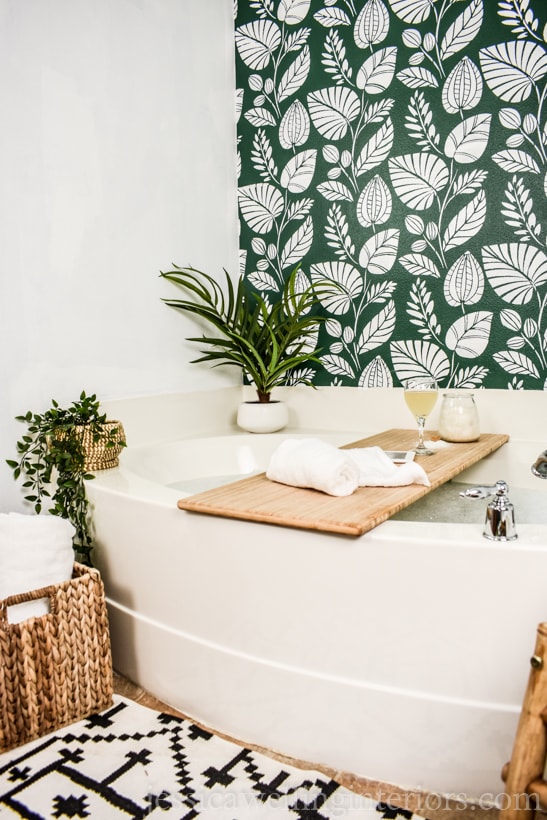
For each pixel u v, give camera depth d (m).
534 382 2.11
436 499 1.91
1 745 1.28
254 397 2.62
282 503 1.31
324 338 2.46
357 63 2.29
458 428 1.97
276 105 2.48
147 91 2.15
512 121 2.05
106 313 2.02
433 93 2.17
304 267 2.48
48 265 1.83
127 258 2.09
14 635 1.30
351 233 2.37
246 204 2.60
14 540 1.41
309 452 1.44
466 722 1.15
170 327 2.28
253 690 1.34
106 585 1.64
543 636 0.93
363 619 1.20
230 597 1.35
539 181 2.03
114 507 1.57
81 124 1.91
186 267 2.34
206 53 2.41
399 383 2.33
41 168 1.79
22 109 1.73
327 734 1.26
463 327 2.20
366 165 2.31
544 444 2.03
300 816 1.10
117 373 2.07
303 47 2.40
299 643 1.28
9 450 1.74
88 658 1.41
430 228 2.22
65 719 1.38
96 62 1.95
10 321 1.73
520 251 2.08
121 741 1.33
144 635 1.54
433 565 1.13
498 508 1.12
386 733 1.21
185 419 2.33
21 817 1.11
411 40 2.19
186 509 1.36
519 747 0.94
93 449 1.77
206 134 2.43
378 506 1.26
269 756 1.31
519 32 2.01
